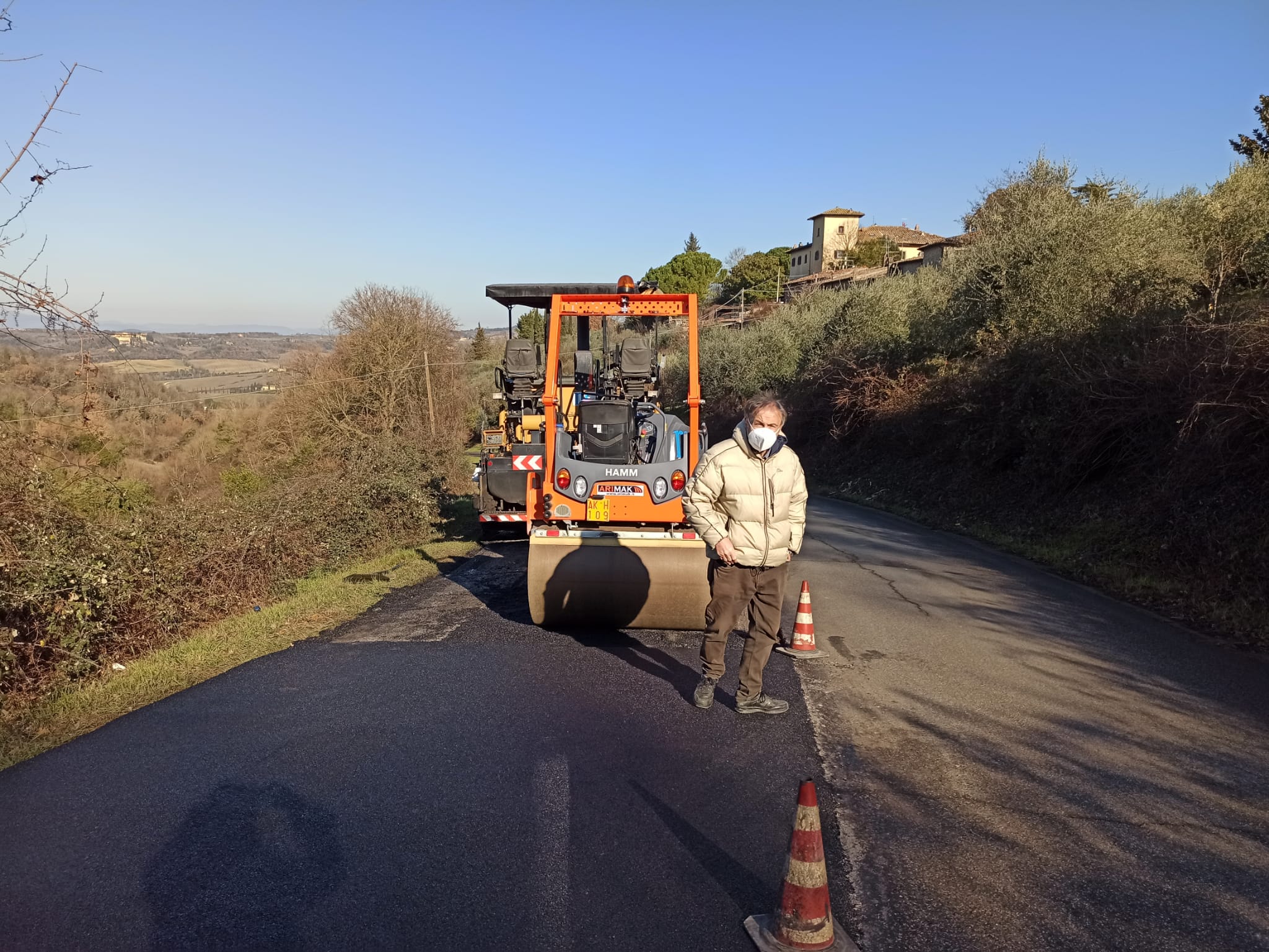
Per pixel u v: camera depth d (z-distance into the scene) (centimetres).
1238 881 351
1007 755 478
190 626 762
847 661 660
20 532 593
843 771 454
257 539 908
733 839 378
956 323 1895
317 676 605
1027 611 834
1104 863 364
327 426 3000
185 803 406
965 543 1320
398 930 308
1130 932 316
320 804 405
